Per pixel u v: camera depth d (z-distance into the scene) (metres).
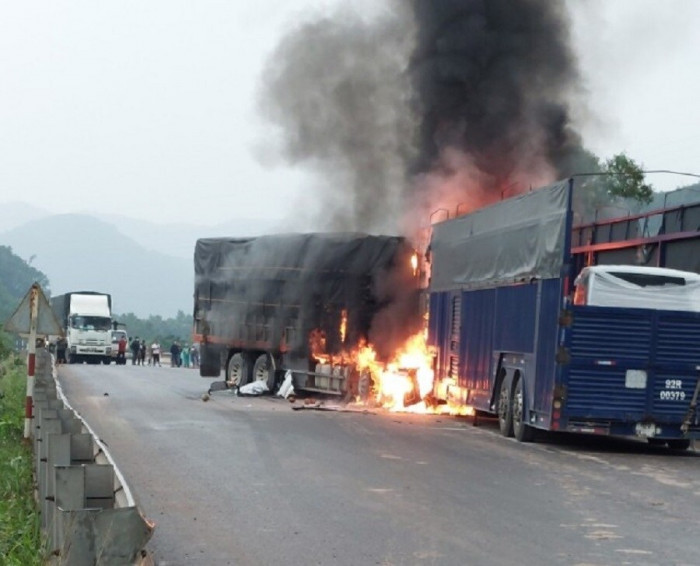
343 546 8.45
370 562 7.89
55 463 7.55
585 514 10.15
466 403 20.08
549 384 16.03
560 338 15.84
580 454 15.66
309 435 16.58
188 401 23.98
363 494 10.95
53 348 54.38
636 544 8.74
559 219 16.09
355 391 24.31
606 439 18.52
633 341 16.00
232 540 8.66
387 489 11.32
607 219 23.53
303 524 9.33
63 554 5.23
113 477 6.21
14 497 10.48
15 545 7.69
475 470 13.16
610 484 12.37
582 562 7.98
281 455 13.96
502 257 18.62
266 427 17.67
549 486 11.99
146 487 11.19
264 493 10.91
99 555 5.12
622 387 15.99
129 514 5.17
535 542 8.72
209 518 9.57
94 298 59.09
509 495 11.19
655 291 16.38
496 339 18.62
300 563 7.86
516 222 18.05
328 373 24.80
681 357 16.12
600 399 15.93
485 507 10.38
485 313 19.36
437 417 21.55
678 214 19.98
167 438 15.63
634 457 15.62
